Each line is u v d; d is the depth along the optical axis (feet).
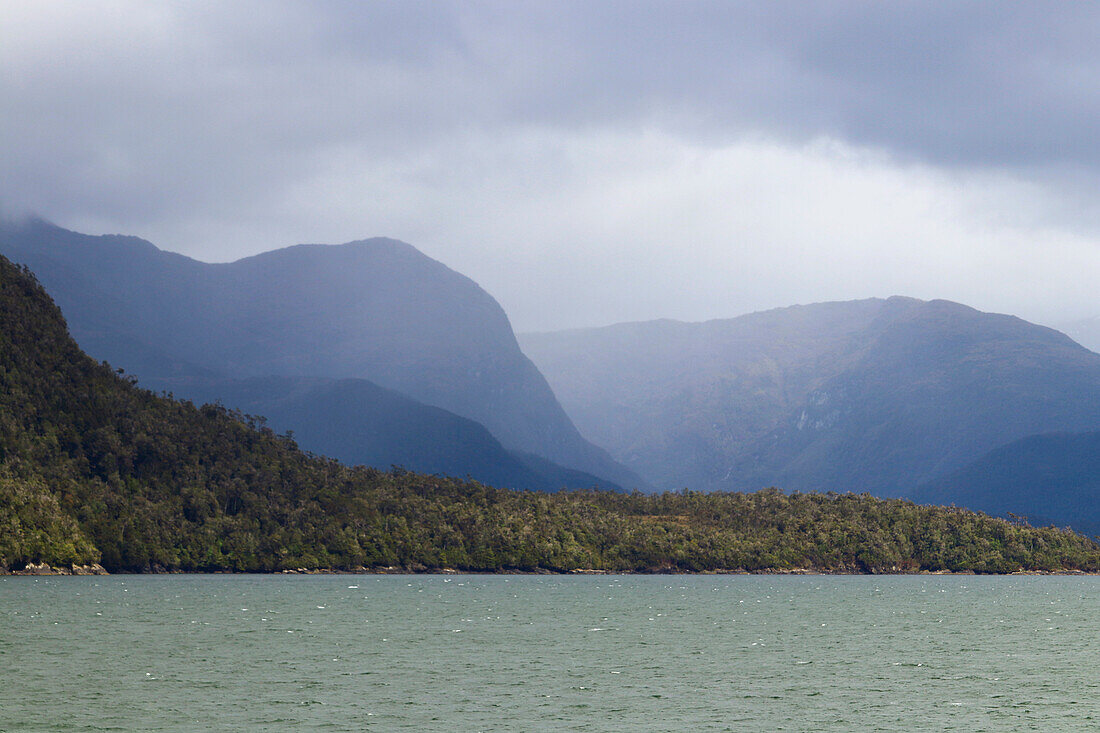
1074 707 316.81
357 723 284.00
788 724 289.74
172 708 300.81
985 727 288.10
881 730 283.38
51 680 344.90
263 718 288.92
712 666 399.03
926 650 464.65
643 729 280.92
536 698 322.34
